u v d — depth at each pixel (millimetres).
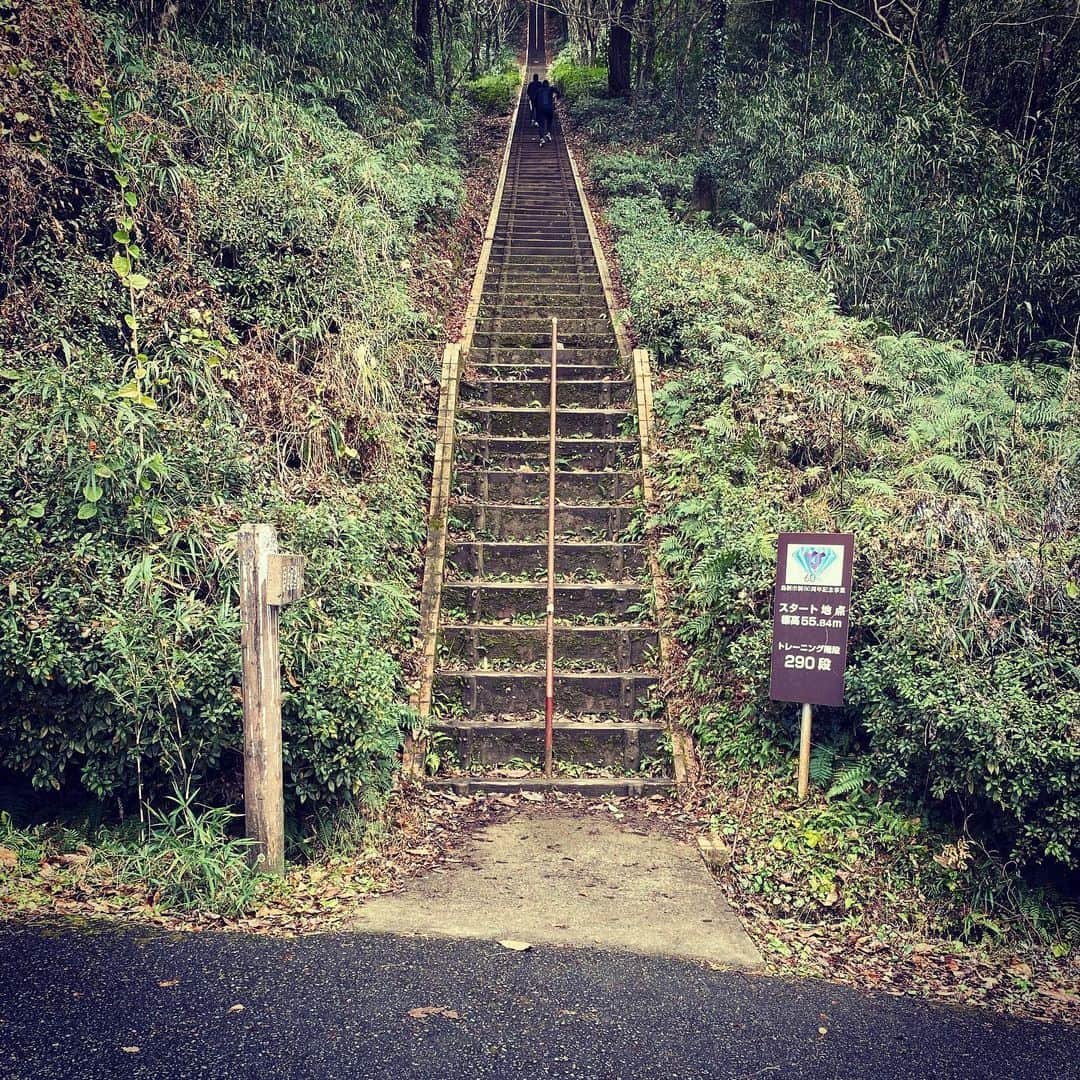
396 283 8750
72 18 6344
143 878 4004
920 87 11914
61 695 4160
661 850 4723
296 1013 3113
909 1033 3326
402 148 12500
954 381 8445
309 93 11227
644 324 9492
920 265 10539
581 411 8359
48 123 6031
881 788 4809
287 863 4305
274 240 7223
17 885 3889
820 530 5922
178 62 8156
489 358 9211
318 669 4340
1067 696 4312
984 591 4969
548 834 4891
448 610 6629
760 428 7305
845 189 11328
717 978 3551
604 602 6676
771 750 5320
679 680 6031
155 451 4977
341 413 6695
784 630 5039
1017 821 4293
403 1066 2869
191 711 4125
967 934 4219
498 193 15039
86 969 3305
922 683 4520
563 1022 3166
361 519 6074
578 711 6047
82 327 5742
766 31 16062
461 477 7754
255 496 5301
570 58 31688
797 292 10289
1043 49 11539
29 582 4230
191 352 5941
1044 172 10727
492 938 3730
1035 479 6617
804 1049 3141
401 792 5152
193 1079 2746
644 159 16703
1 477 4500
